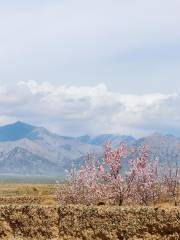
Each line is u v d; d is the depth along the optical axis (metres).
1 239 37.12
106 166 48.97
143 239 37.09
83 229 38.41
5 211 39.91
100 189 49.03
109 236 37.69
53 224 39.12
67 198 49.66
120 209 38.53
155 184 49.16
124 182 48.62
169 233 37.25
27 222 39.41
